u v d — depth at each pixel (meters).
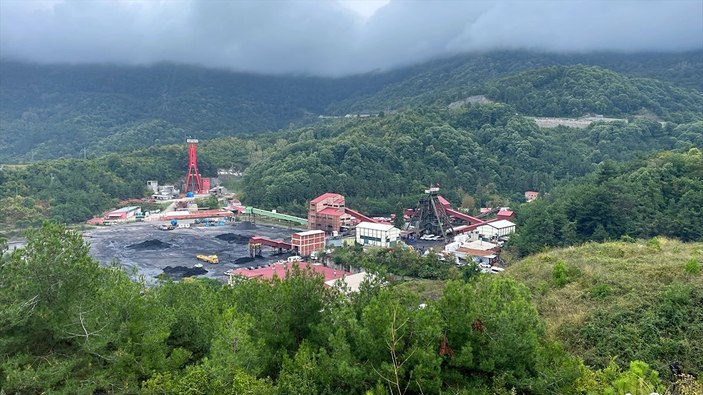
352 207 130.12
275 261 92.12
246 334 16.66
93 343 16.56
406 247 85.44
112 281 20.78
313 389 15.47
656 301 23.16
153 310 19.53
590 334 22.19
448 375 16.25
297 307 19.41
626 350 20.55
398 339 15.16
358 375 15.30
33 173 148.50
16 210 127.25
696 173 75.12
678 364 19.33
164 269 85.06
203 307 22.58
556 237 77.56
